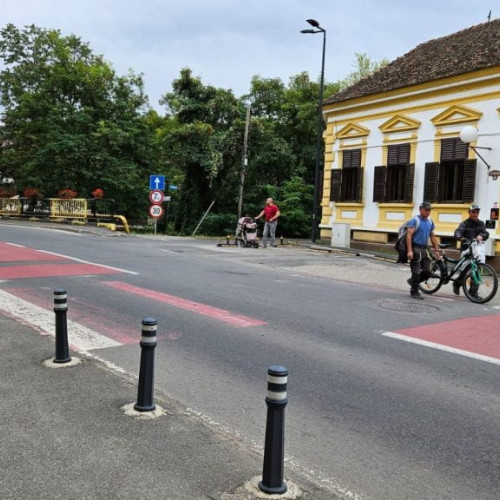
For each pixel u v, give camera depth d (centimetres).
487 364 585
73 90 3494
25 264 1258
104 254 1520
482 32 1952
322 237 2170
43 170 3338
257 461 341
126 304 845
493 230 1550
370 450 378
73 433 372
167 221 3114
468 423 429
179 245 1941
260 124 2877
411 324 768
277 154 3005
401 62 2128
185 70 2944
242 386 496
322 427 415
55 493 297
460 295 1055
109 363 547
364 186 1984
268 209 2048
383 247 1880
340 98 2055
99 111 3506
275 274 1264
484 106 1584
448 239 1688
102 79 3503
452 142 1672
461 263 1016
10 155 3606
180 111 2981
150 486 307
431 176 1730
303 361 577
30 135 3556
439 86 1692
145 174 3575
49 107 3384
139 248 1742
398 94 1823
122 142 3325
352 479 337
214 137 2853
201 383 501
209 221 2855
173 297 912
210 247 1914
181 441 365
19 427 379
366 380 523
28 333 637
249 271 1293
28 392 446
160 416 406
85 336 648
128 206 3522
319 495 308
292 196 2920
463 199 1636
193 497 297
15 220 3266
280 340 657
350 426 417
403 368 563
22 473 318
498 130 1546
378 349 632
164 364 555
